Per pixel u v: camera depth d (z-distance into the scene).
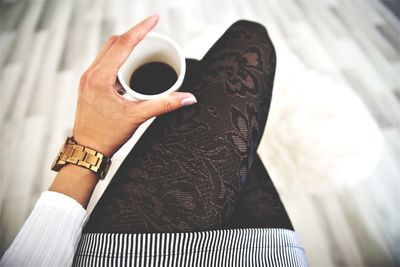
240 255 0.36
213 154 0.39
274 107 0.71
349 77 0.81
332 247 0.67
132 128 0.37
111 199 0.38
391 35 0.87
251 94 0.41
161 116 0.41
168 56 0.40
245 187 0.48
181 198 0.37
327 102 0.71
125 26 0.84
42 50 0.82
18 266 0.32
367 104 0.78
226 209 0.38
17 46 0.83
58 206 0.34
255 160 0.50
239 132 0.40
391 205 0.69
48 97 0.77
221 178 0.38
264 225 0.46
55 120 0.74
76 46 0.82
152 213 0.37
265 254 0.38
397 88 0.80
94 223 0.37
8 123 0.74
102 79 0.37
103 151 0.38
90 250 0.34
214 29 0.82
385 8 0.91
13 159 0.71
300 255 0.42
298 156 0.68
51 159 0.71
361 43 0.85
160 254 0.34
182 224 0.36
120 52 0.36
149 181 0.38
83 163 0.37
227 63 0.43
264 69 0.43
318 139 0.69
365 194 0.69
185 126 0.40
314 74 0.75
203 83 0.42
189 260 0.34
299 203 0.68
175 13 0.84
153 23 0.36
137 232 0.36
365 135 0.69
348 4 0.90
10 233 0.66
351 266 0.66
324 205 0.68
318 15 0.88
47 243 0.33
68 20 0.86
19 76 0.79
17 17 0.87
